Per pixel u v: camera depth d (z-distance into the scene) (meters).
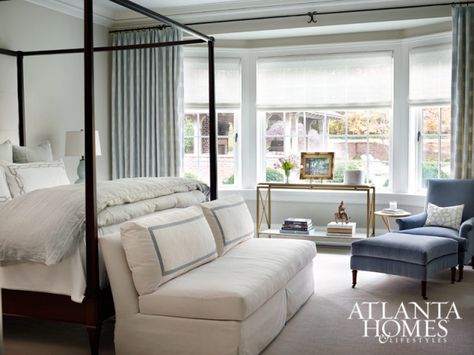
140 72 6.44
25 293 3.20
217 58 6.57
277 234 5.98
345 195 6.35
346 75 6.38
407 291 4.38
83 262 3.07
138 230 3.01
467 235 4.75
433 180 5.44
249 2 5.90
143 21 6.39
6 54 4.99
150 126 6.44
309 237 6.46
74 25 5.95
